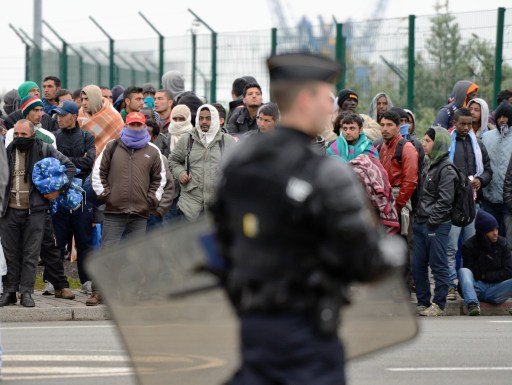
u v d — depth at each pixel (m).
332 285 11.04
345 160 33.38
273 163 11.05
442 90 53.88
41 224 33.75
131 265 13.01
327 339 11.03
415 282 35.12
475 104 41.12
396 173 35.12
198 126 35.22
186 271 12.84
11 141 34.78
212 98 61.84
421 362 24.67
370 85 55.62
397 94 54.91
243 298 11.09
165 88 52.25
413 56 54.56
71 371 23.00
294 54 11.58
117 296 13.05
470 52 53.12
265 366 10.99
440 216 34.06
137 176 33.75
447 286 34.81
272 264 10.95
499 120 39.16
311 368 10.95
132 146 33.88
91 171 37.66
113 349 26.31
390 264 11.11
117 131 40.62
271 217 10.95
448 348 26.92
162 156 34.41
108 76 67.62
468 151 38.25
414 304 35.56
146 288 12.98
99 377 22.27
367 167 32.75
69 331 29.98
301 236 10.95
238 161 11.23
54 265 35.72
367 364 24.31
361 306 12.88
